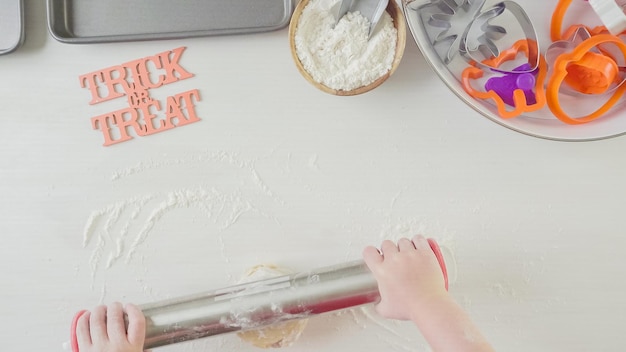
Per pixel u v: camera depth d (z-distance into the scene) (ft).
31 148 2.73
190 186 2.75
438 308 2.29
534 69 2.55
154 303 2.45
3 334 2.70
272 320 2.41
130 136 2.74
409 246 2.44
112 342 2.31
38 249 2.72
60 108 2.73
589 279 2.75
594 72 2.54
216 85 2.75
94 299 2.72
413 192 2.76
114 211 2.73
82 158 2.73
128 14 2.74
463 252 2.75
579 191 2.74
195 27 2.74
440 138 2.76
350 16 2.61
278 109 2.75
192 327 2.38
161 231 2.74
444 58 2.65
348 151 2.76
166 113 2.74
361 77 2.57
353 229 2.75
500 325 2.73
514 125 2.56
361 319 2.73
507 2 2.53
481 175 2.76
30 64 2.73
